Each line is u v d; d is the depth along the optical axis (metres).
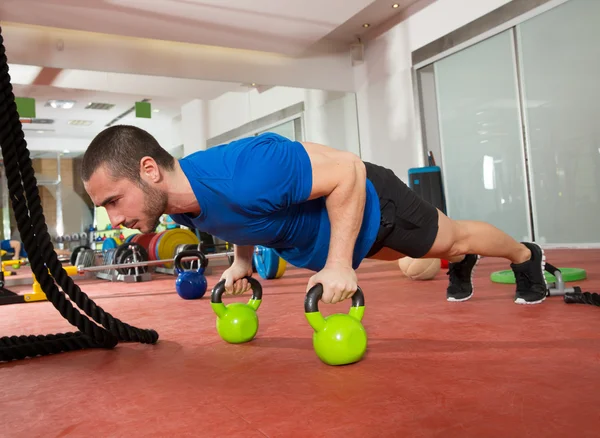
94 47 6.00
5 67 1.30
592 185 4.80
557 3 4.89
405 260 3.13
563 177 5.02
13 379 1.31
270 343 1.56
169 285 4.14
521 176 5.38
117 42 6.11
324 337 1.21
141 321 2.19
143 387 1.16
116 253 4.84
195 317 2.23
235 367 1.28
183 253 2.47
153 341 1.67
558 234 5.11
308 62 7.21
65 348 1.62
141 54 6.24
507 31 5.39
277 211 1.25
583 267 3.15
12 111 1.33
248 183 1.14
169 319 2.21
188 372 1.27
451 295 2.12
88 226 11.58
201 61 6.56
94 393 1.13
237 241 1.33
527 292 1.93
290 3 5.31
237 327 1.56
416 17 6.43
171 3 5.12
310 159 1.21
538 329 1.48
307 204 1.33
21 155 1.37
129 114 9.08
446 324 1.64
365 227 1.37
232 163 1.15
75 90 7.23
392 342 1.44
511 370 1.09
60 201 11.36
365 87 7.37
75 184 11.48
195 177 1.15
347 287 1.17
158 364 1.38
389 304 2.18
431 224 1.50
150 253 5.45
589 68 4.74
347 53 7.49
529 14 5.14
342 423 0.85
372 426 0.83
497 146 5.59
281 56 7.05
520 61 5.29
